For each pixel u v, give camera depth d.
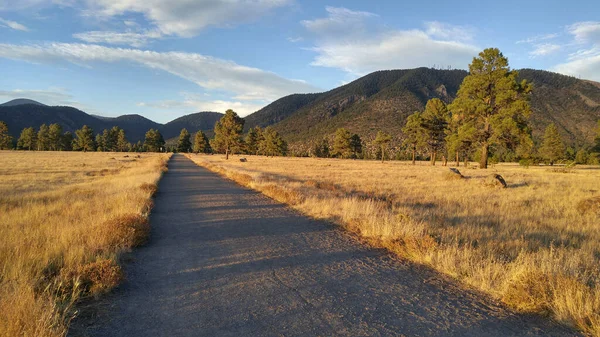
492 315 3.98
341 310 4.05
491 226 8.75
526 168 43.38
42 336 2.99
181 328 3.56
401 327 3.64
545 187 18.27
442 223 8.76
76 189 16.11
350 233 8.41
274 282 5.01
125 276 5.17
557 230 8.08
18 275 4.36
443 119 60.56
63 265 5.16
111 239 6.51
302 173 31.16
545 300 4.07
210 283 4.95
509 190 17.28
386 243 7.07
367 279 5.18
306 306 4.15
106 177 24.75
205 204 13.29
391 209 11.19
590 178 24.78
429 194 15.70
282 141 114.81
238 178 23.75
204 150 137.50
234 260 6.12
